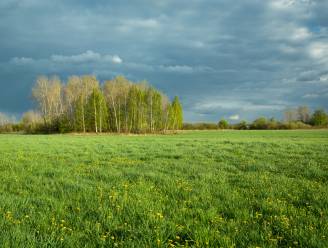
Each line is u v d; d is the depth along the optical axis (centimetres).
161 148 2853
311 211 783
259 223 703
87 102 9425
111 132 9744
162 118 10438
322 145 3069
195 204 850
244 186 1124
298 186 1098
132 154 2294
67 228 654
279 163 1709
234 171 1494
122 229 651
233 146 3047
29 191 1035
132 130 9856
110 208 802
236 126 14562
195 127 14388
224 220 721
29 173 1423
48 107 9731
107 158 2041
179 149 2711
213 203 868
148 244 581
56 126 9744
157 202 868
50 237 603
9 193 1006
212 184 1141
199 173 1383
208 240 590
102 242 585
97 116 9319
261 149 2633
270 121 14200
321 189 1024
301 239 596
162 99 10706
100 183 1152
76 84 9525
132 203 842
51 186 1124
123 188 1060
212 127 14425
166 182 1168
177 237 605
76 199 905
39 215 746
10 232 616
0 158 2019
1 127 11894
